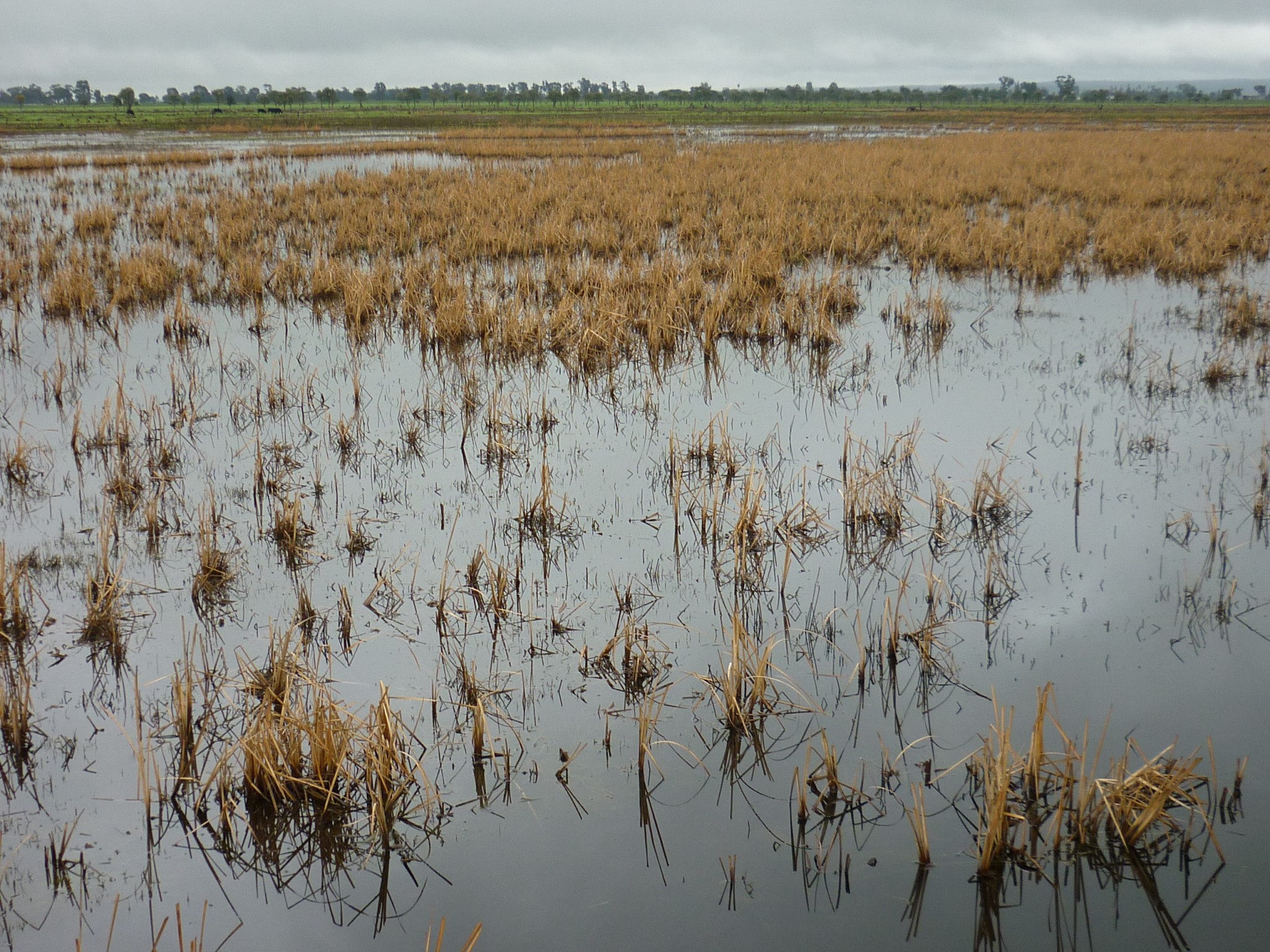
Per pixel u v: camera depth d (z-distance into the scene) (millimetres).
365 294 12422
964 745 4488
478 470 7820
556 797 4230
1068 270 14922
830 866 3854
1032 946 3484
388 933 3576
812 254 16125
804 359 10727
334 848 4000
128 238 17906
